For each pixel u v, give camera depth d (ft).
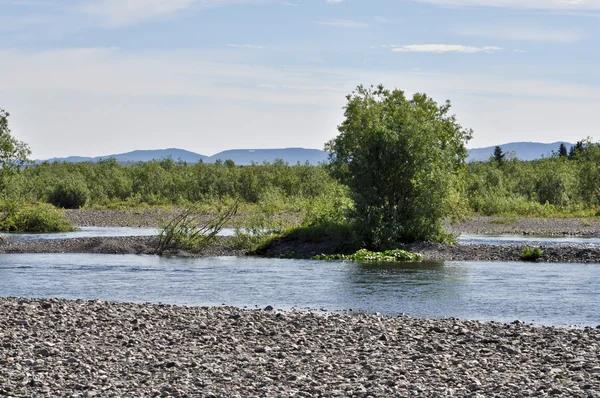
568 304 77.66
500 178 339.77
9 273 105.40
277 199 286.25
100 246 141.69
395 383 41.24
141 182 341.41
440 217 146.30
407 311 73.46
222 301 80.12
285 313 68.49
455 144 157.28
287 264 120.26
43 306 66.64
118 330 57.11
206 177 344.08
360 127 147.74
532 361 47.83
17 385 39.88
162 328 58.70
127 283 95.20
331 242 139.85
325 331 58.65
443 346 52.75
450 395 38.91
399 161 140.15
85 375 42.57
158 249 140.87
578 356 49.06
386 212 139.13
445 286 91.91
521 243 155.12
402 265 118.42
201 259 129.90
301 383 41.50
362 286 92.02
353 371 44.65
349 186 143.13
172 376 42.86
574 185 309.42
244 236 146.41
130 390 39.60
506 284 93.71
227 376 43.11
